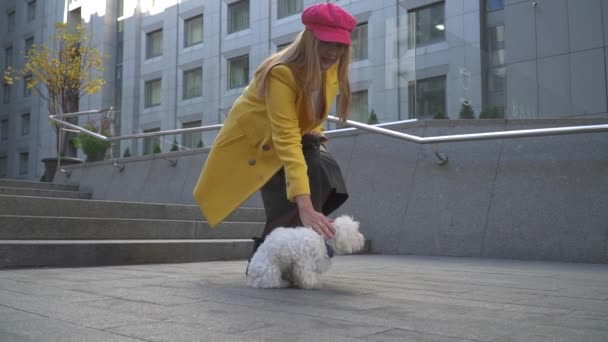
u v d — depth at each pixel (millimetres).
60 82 13508
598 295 2504
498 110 5938
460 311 1982
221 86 11578
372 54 6699
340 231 2482
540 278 3307
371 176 6285
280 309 1936
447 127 5859
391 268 3949
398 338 1497
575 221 4859
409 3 6641
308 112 2410
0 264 3264
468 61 6156
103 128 9805
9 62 30203
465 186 5555
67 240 4246
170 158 8539
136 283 2666
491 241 5254
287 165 2352
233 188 2586
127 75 15016
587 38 8078
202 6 12945
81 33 14633
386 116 6453
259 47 11750
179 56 13195
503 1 7605
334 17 2320
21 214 4918
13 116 29109
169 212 6043
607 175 4801
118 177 9273
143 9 14953
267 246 2527
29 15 29016
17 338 1405
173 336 1465
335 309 1958
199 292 2346
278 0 11656
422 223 5734
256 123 2545
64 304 1969
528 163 5238
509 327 1688
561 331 1635
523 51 7984
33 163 27359
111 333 1488
